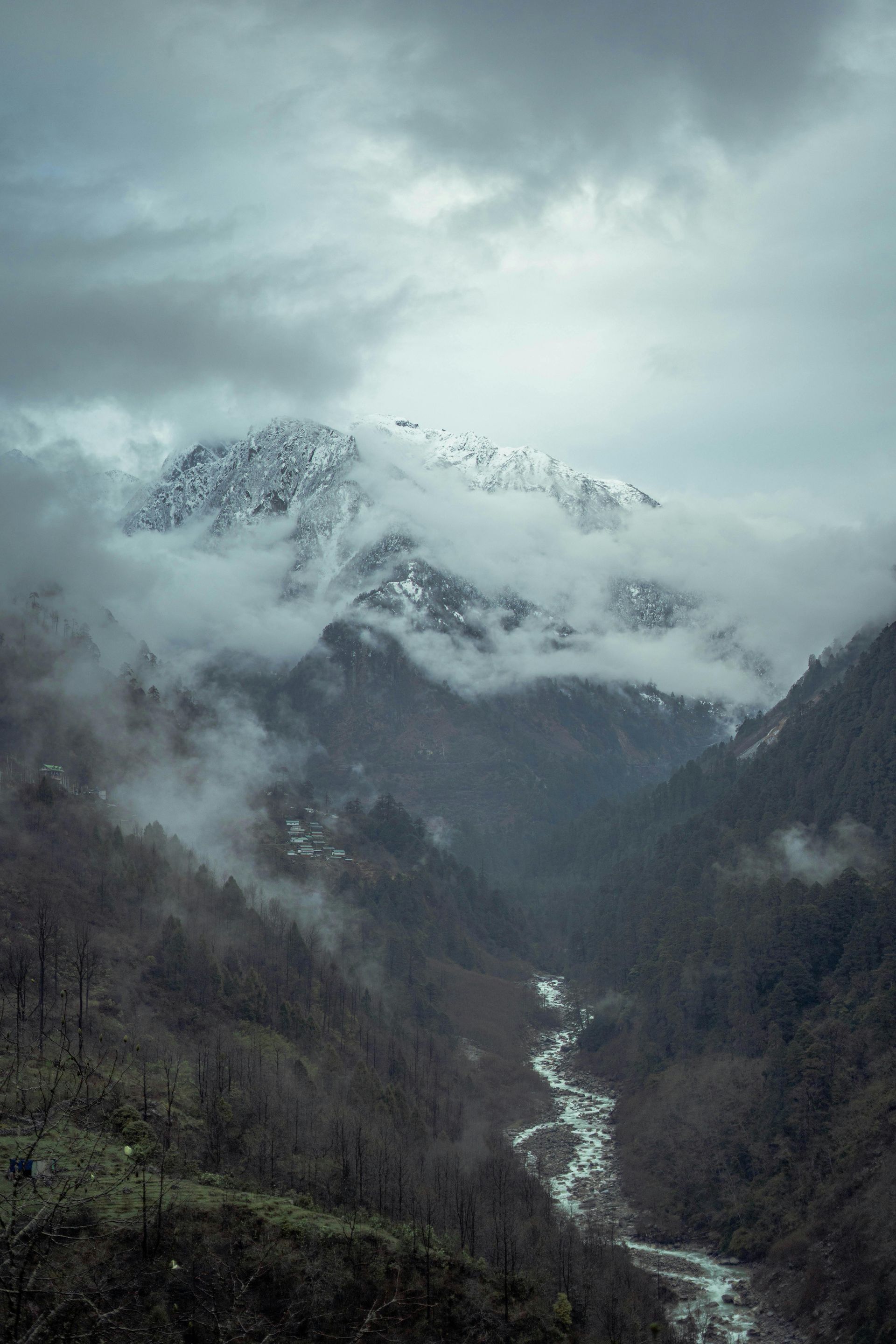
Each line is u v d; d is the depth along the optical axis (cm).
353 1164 13475
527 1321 11219
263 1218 10162
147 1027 16938
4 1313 4888
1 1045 12975
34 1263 5712
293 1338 9150
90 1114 11162
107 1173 9831
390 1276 10544
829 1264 14688
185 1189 10344
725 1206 17638
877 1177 15562
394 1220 12238
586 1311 12088
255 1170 12631
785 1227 16325
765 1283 15225
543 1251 12925
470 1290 11012
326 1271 9894
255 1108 14450
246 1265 9588
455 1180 14650
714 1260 16350
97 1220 8506
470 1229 12544
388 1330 10056
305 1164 13188
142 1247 8806
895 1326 12731
